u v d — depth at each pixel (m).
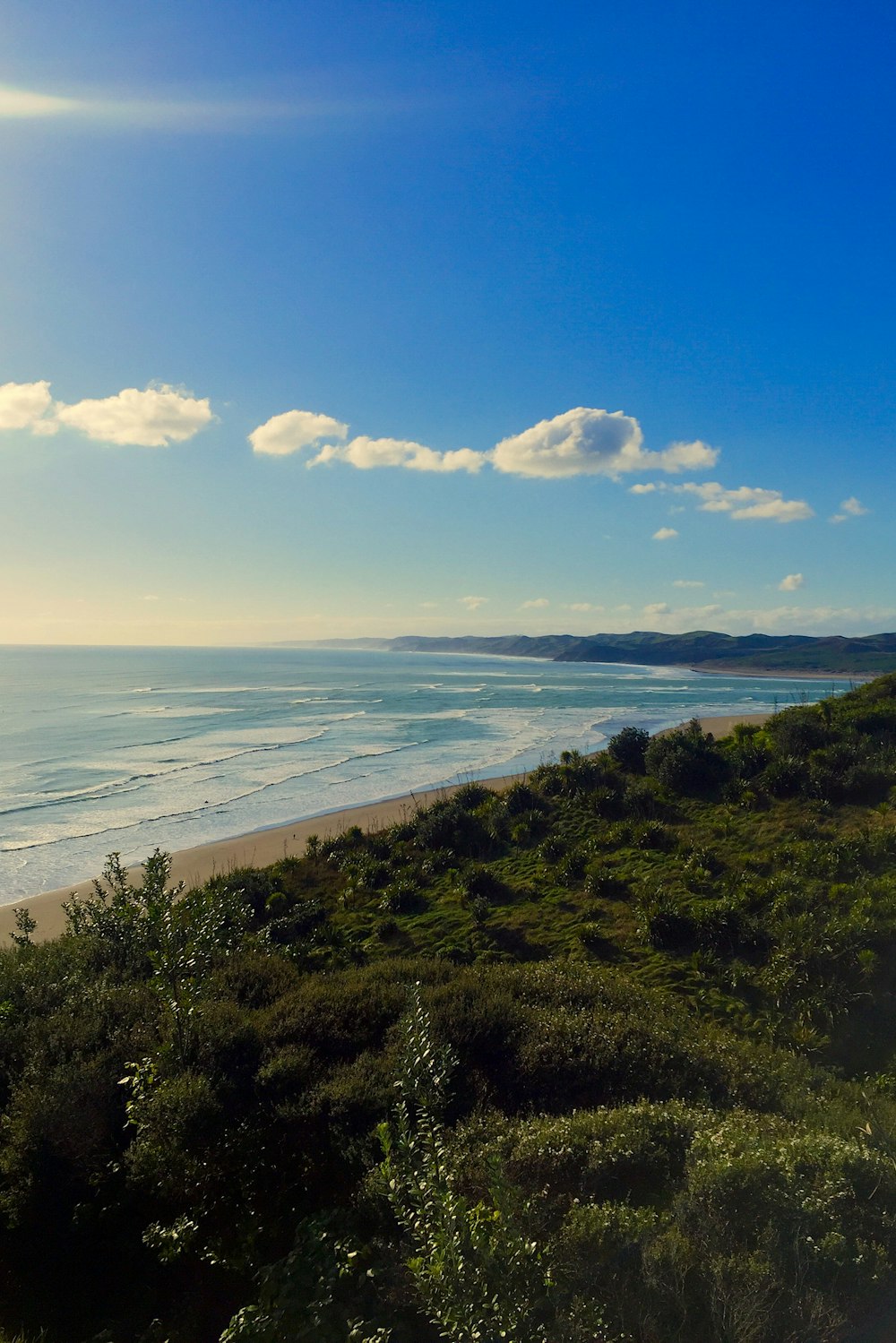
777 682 165.50
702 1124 7.15
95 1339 6.27
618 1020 10.40
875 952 14.00
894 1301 4.91
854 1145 6.61
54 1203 7.39
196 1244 7.00
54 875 30.39
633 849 22.97
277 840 33.81
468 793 30.55
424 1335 5.28
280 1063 8.98
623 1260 5.23
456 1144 7.04
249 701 113.00
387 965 13.66
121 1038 9.62
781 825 22.27
